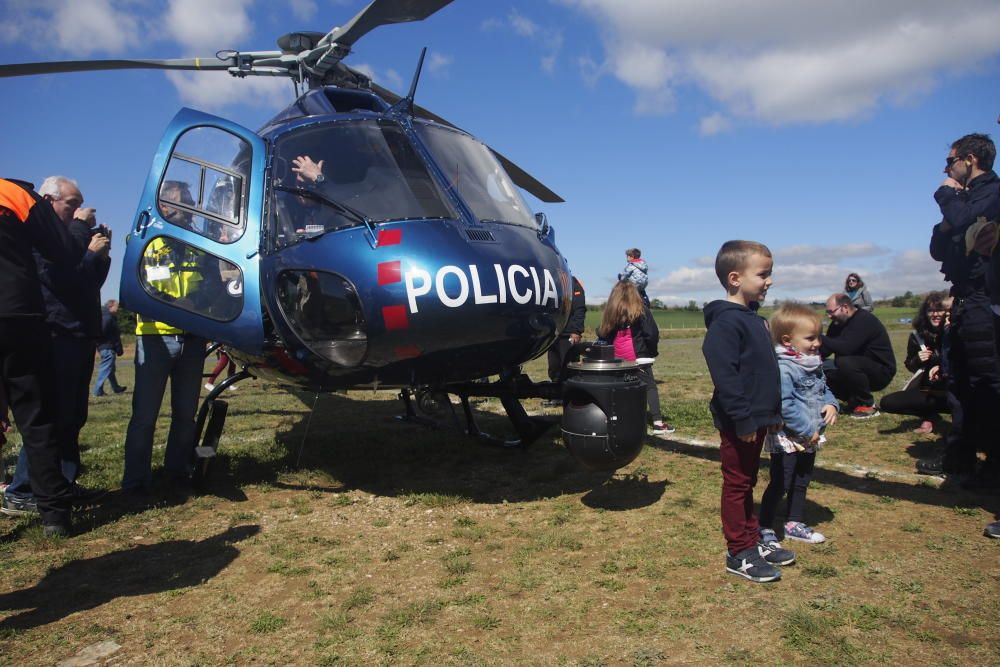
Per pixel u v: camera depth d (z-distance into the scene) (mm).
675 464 4879
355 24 4785
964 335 3977
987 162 3627
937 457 4688
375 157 4168
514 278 3871
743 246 2980
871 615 2500
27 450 3590
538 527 3672
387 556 3289
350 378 4012
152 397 4477
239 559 3311
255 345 3961
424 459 5270
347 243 3775
